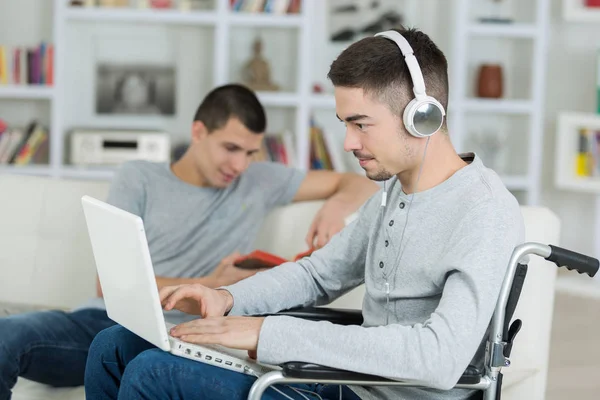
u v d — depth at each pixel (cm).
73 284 320
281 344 189
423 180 208
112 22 580
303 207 319
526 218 266
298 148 571
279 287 233
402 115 200
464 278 190
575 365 459
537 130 599
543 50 595
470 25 584
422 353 184
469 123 632
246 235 312
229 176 307
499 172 624
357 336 187
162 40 588
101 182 326
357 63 198
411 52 199
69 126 582
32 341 267
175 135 594
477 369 196
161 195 308
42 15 577
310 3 563
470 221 196
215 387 194
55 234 322
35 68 546
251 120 302
